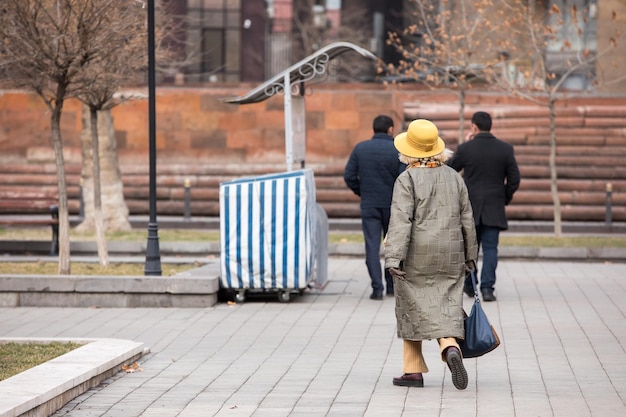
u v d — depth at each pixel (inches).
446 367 644.1
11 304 903.7
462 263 571.5
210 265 1010.1
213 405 546.3
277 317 845.2
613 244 1300.4
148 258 941.2
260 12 3572.8
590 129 1770.4
